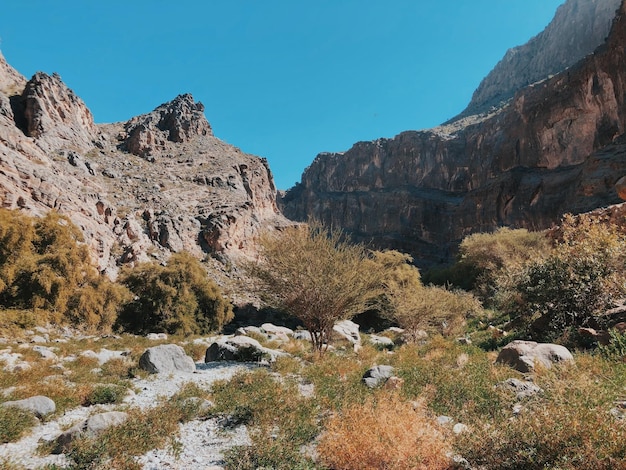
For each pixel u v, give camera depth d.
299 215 133.38
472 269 39.56
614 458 3.16
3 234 21.25
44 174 32.78
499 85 145.62
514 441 3.87
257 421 6.02
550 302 12.02
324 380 8.31
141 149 66.06
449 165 106.00
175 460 4.92
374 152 124.69
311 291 13.23
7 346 12.80
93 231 33.44
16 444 5.50
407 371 8.48
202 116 87.06
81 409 7.19
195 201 57.22
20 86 54.56
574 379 5.26
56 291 22.08
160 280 30.28
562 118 72.88
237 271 47.81
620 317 9.88
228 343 13.55
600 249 11.62
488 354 10.67
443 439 4.38
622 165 49.69
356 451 4.21
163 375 10.04
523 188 75.69
